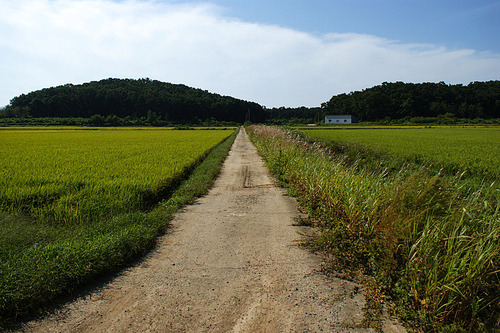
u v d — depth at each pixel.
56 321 3.07
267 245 5.02
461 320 2.86
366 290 3.56
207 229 5.86
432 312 2.92
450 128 65.50
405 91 110.44
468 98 99.81
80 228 5.38
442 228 3.35
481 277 2.86
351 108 120.75
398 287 3.30
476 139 31.30
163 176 9.48
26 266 3.64
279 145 14.78
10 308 3.10
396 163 12.62
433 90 108.94
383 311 3.21
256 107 138.38
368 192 5.22
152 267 4.27
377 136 36.75
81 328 2.96
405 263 3.50
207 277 3.96
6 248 4.28
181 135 42.44
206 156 18.12
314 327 2.95
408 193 4.13
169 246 5.03
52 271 3.55
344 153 15.10
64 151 18.62
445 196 4.01
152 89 129.88
